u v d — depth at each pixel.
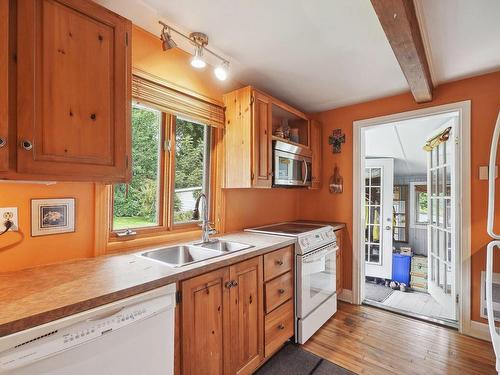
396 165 4.56
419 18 1.54
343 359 1.93
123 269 1.26
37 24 1.00
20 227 1.26
